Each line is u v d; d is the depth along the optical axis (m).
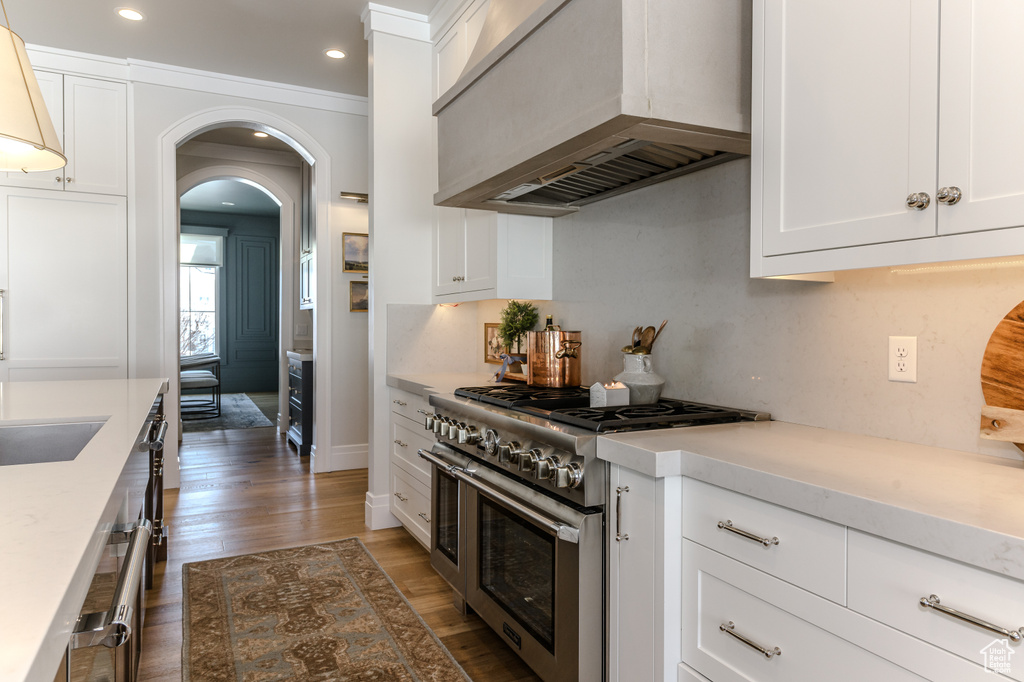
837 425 1.67
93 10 3.54
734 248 1.98
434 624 2.45
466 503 2.35
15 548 0.72
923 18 1.15
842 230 1.30
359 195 4.94
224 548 3.25
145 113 4.34
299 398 5.63
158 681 2.02
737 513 1.28
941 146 1.12
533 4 2.10
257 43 4.00
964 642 0.89
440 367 3.77
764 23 1.50
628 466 1.49
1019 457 1.29
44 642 0.50
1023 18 1.01
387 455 3.62
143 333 4.35
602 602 1.67
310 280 5.53
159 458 2.92
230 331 10.70
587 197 2.61
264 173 6.49
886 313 1.55
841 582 1.07
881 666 1.00
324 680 2.04
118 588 0.80
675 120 1.55
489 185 2.28
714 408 1.97
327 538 3.42
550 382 2.58
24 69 1.75
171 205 4.41
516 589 2.01
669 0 1.55
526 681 2.06
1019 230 1.01
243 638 2.31
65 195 4.13
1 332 3.98
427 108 3.73
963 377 1.39
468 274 3.19
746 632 1.26
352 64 4.34
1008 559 0.82
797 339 1.78
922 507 0.96
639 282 2.39
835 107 1.32
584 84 1.65
